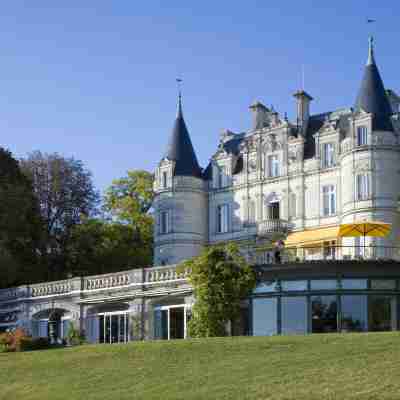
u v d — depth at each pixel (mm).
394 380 29625
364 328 48500
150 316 53719
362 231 55281
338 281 49094
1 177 71562
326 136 73875
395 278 49312
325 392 29078
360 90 71312
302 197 74500
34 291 60375
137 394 31703
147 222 89688
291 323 49312
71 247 79375
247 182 78562
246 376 32219
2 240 65875
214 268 45906
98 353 39188
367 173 69000
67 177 82500
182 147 81688
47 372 37250
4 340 46500
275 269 49781
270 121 78625
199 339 39719
